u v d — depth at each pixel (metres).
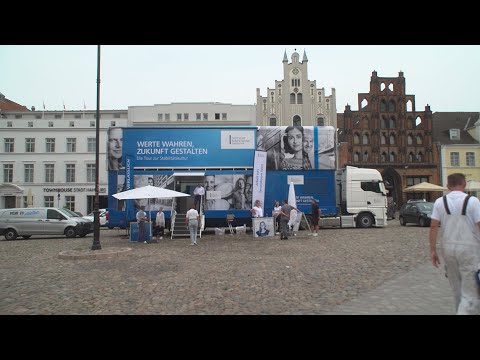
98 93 14.77
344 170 24.67
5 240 22.66
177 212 22.28
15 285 8.67
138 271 10.16
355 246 14.70
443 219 4.87
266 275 9.23
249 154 22.25
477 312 4.53
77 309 6.53
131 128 21.94
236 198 21.97
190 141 22.05
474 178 50.88
